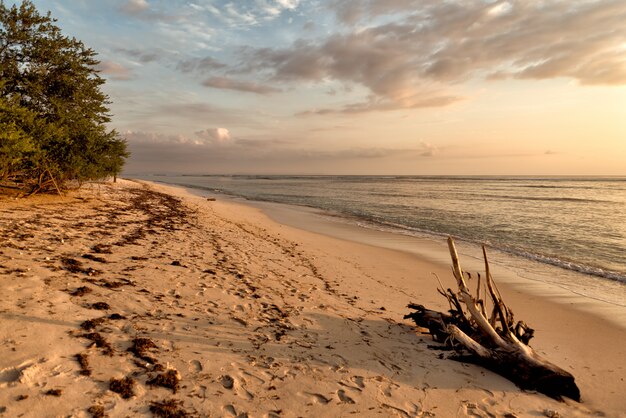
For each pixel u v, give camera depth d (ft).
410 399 15.12
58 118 66.13
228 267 32.89
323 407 13.83
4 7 63.26
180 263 31.68
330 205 126.00
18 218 41.45
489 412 14.88
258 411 13.09
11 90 64.54
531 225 80.18
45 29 67.00
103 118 76.33
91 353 15.12
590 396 17.12
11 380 12.60
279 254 42.63
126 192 108.06
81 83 71.15
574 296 33.53
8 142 45.60
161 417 12.10
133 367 14.66
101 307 19.76
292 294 27.66
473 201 148.46
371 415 13.69
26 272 22.97
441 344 21.25
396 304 28.60
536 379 16.90
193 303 22.88
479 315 20.34
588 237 66.33
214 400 13.35
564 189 269.85
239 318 21.49
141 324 18.67
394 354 19.24
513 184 382.42
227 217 75.97
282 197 164.96
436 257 48.26
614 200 155.22
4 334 15.29
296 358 17.46
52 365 13.79
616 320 27.55
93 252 31.01
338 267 39.58
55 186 65.82
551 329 25.57
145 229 47.42
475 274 40.86
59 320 17.37
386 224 79.66
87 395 12.55
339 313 24.66
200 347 17.26
